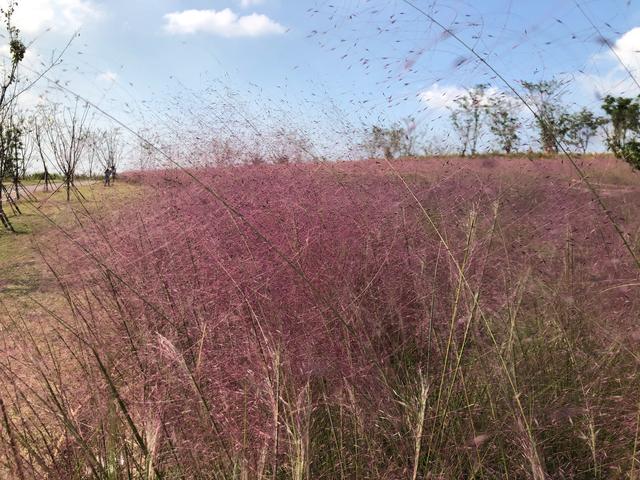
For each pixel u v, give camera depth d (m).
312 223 2.84
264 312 2.34
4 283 3.29
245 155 4.11
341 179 3.46
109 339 2.41
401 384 2.16
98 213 3.73
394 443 1.93
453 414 1.95
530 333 2.35
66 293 2.55
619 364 2.22
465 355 2.25
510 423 1.92
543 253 2.71
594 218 3.02
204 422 1.89
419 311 2.46
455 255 2.43
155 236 3.03
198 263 2.70
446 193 3.18
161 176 4.14
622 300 2.45
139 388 2.05
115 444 1.83
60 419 1.88
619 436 1.97
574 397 2.06
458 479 1.83
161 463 1.86
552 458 1.93
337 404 2.04
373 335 2.29
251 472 1.74
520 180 3.38
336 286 2.47
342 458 1.88
